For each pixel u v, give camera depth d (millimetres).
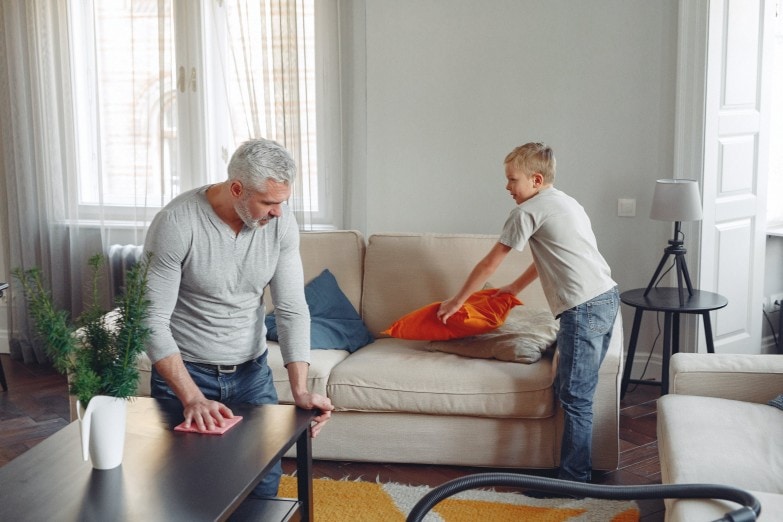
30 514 1791
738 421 2666
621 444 3646
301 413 2297
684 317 4309
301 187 4523
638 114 4246
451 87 4438
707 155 4121
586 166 4355
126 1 4695
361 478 3295
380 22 4449
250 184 2164
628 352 4168
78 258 4887
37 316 1916
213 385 2447
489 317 3439
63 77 4746
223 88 4715
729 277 4395
